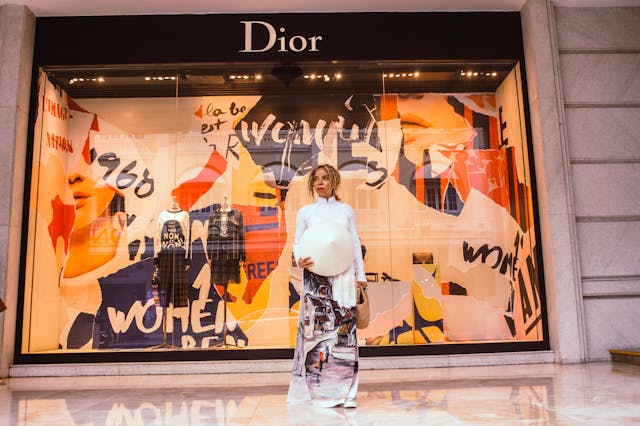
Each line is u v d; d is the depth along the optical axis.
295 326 4.57
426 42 4.51
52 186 4.52
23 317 3.97
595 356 3.98
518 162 4.54
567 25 4.48
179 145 4.87
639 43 4.48
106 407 2.40
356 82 4.77
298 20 4.50
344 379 2.33
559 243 4.05
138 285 4.64
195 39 4.45
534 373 3.35
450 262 4.68
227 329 4.55
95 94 4.84
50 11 4.38
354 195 4.79
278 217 4.78
